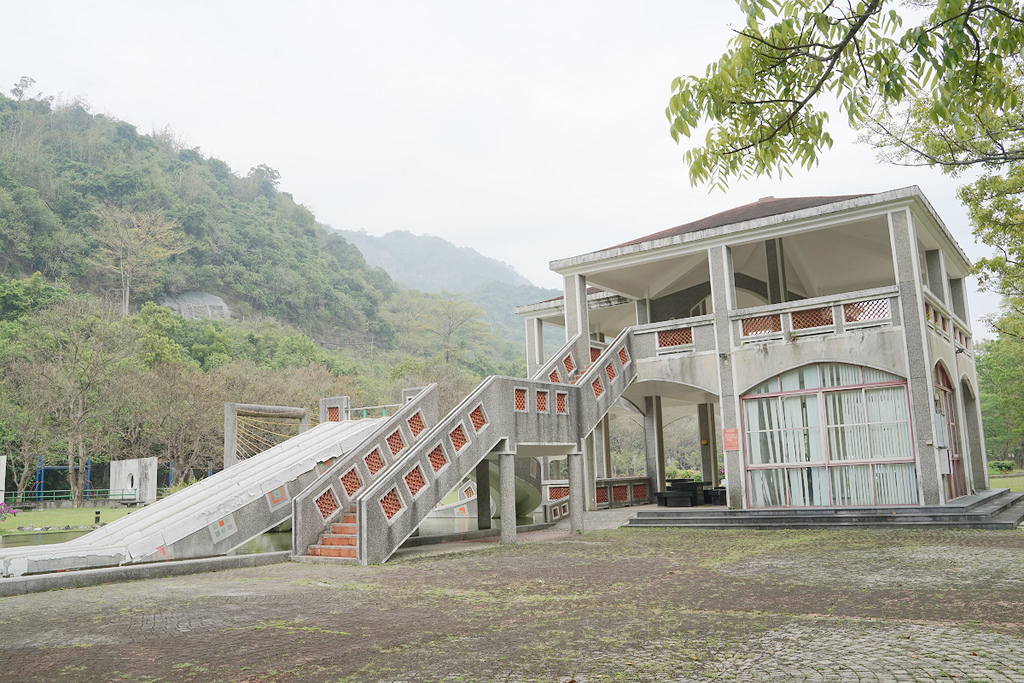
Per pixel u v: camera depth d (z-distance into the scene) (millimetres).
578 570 10867
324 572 11602
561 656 5730
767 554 11719
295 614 7898
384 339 106688
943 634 6051
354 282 113938
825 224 16844
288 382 51375
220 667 5676
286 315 97188
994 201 17781
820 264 22469
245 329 77750
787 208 19188
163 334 60625
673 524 17125
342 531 13688
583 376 17672
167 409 43094
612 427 58625
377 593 9289
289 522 19844
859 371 16375
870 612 7094
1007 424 51062
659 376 19109
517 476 19109
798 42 5027
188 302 85562
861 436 16234
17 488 42188
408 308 119312
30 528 24344
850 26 4762
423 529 19688
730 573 9930
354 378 63969
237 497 14180
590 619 7199
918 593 7973
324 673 5434
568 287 20453
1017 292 19734
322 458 15891
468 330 119188
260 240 102625
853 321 16391
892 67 4727
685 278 22703
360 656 5934
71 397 39281
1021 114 13273
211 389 44719
